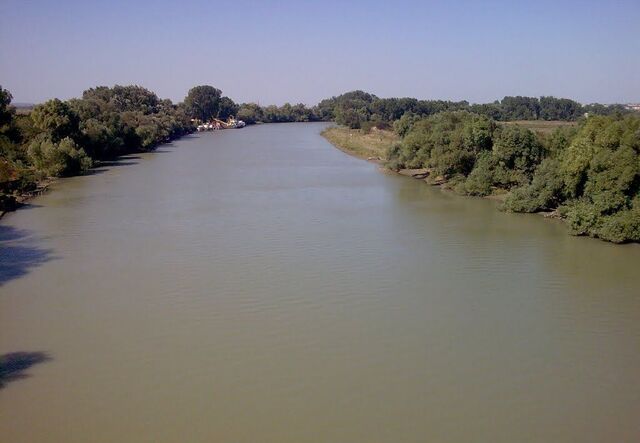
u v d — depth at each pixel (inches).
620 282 1120.2
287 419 684.1
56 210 1755.7
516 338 888.9
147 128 3784.5
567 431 664.4
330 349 852.6
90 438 649.6
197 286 1095.6
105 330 912.3
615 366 807.1
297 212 1734.7
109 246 1357.0
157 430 663.8
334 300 1030.4
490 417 689.6
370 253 1302.9
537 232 1494.8
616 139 1448.1
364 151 3476.9
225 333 902.4
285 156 3371.1
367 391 743.7
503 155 1972.2
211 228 1526.8
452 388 751.7
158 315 967.0
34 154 2413.9
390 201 1927.9
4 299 1033.5
